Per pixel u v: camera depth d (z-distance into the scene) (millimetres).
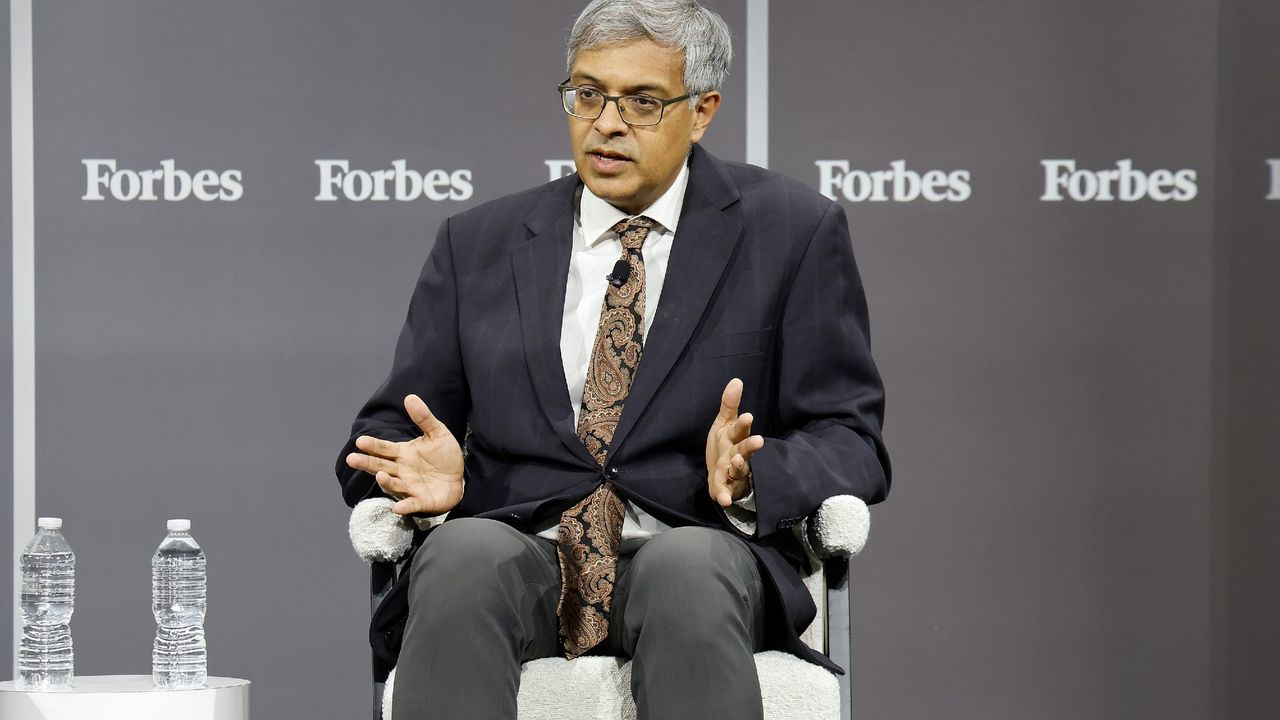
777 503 5523
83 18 9336
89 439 9336
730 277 6184
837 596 5973
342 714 9367
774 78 9328
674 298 6098
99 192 9336
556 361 6105
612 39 5902
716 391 6023
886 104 9328
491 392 6176
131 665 9312
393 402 6395
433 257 6641
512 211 6578
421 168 9375
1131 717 9273
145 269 9352
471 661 4906
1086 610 9305
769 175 6520
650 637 4938
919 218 9336
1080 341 9312
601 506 5902
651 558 5105
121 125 9344
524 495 6012
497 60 9391
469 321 6371
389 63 9375
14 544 9305
